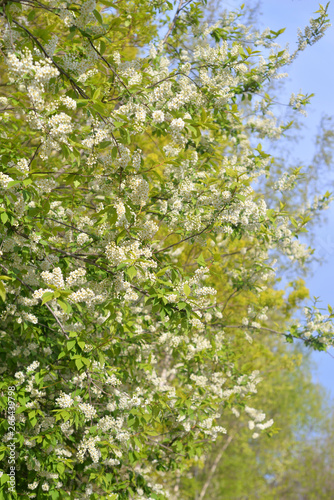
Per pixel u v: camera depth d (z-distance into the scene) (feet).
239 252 22.24
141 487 17.24
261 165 17.97
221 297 24.23
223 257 23.88
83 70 9.39
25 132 11.69
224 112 18.11
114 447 12.57
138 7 18.26
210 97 15.76
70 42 10.84
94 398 15.15
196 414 17.31
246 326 21.21
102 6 16.87
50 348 15.12
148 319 17.76
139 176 9.58
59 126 8.01
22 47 9.10
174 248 20.07
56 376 13.07
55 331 13.87
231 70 16.79
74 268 12.80
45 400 12.69
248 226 16.11
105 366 14.08
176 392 17.85
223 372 21.74
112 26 9.54
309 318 20.18
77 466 14.94
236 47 16.34
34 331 12.76
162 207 13.78
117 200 9.45
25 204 9.71
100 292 10.51
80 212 14.35
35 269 11.08
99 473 14.01
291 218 17.89
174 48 19.12
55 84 9.26
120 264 9.29
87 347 11.44
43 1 13.73
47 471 13.17
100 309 10.94
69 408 11.45
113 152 9.00
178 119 9.32
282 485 65.82
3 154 9.99
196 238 12.80
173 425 17.37
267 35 18.51
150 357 17.98
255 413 23.91
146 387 17.80
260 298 24.44
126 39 18.21
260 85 18.40
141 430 15.10
